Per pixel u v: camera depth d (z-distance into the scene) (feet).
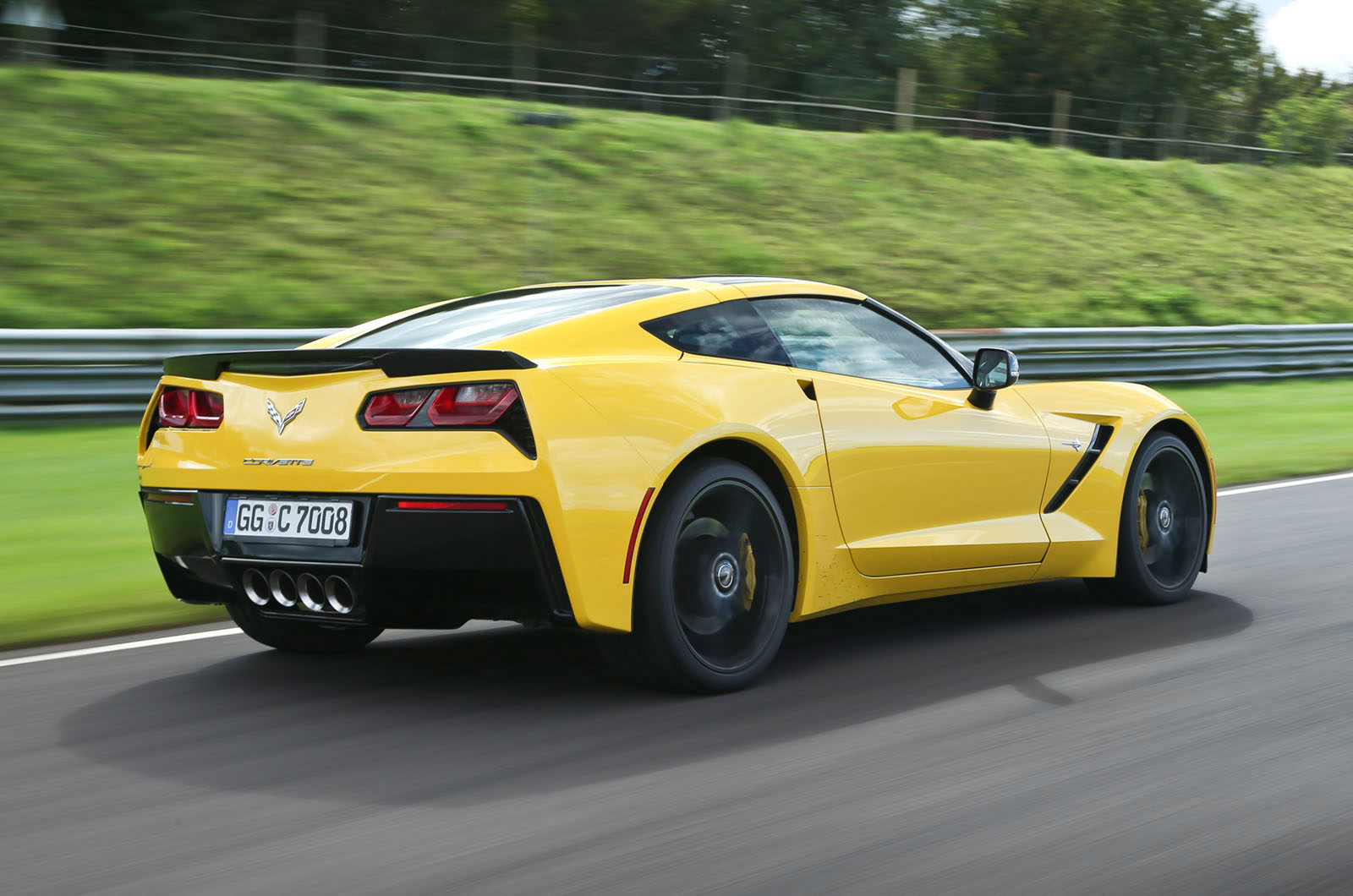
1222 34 116.16
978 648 12.77
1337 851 7.53
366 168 54.95
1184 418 15.28
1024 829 7.86
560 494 9.73
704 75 96.99
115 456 25.46
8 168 47.47
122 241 44.24
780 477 11.56
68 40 78.54
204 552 10.98
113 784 8.91
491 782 8.83
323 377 10.42
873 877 7.13
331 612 10.47
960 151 77.00
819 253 58.03
